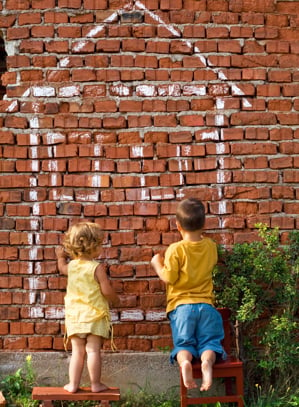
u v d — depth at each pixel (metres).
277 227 5.18
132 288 5.23
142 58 5.30
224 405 5.00
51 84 5.29
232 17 5.34
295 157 5.30
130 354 5.21
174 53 5.31
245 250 5.12
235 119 5.29
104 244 5.25
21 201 5.25
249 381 5.16
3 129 5.27
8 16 5.31
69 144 5.27
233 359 4.99
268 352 5.13
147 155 5.27
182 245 4.96
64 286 5.23
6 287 5.23
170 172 5.27
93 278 4.95
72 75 5.29
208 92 5.30
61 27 5.30
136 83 5.29
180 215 4.98
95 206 5.25
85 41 5.30
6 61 5.41
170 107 5.29
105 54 5.30
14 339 5.22
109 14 5.30
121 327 5.22
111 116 5.28
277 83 5.33
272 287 5.23
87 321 4.90
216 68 5.31
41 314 5.22
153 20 5.31
